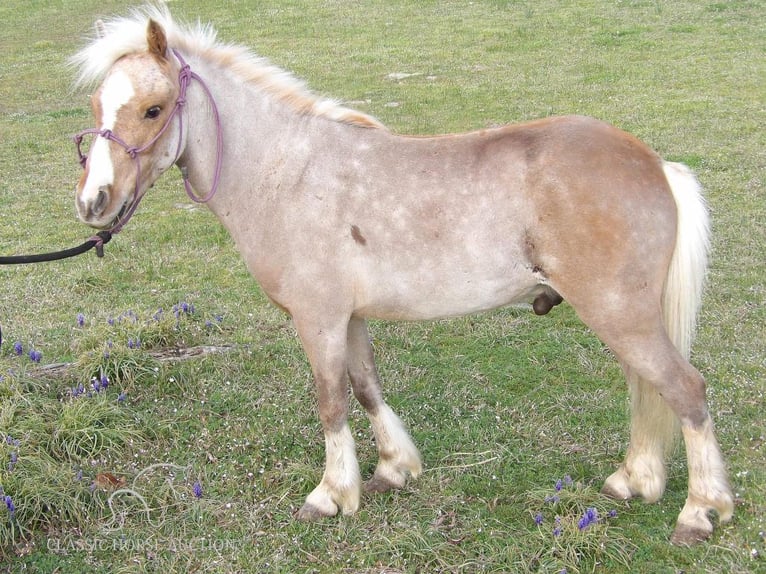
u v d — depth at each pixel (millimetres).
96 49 3062
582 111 9531
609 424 4016
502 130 3121
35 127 10703
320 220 3170
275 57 13281
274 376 4656
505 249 3002
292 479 3711
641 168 2943
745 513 3250
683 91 10109
